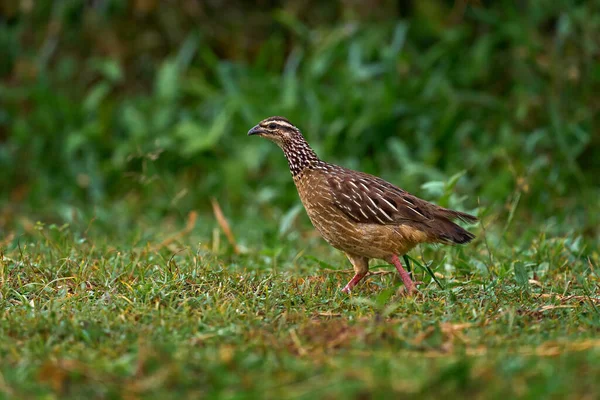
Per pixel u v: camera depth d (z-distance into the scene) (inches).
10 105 660.1
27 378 249.4
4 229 556.7
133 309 311.6
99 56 677.3
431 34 651.5
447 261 406.6
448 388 231.9
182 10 687.7
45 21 682.8
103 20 677.9
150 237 463.8
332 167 396.8
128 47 682.8
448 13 665.6
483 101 600.4
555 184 534.6
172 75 628.1
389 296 332.8
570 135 564.7
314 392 232.2
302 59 671.8
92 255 397.7
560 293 353.4
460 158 580.4
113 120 647.8
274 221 545.6
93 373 247.8
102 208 563.2
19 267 365.7
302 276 384.5
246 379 243.4
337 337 283.6
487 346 275.9
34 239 476.4
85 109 625.3
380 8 665.0
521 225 510.6
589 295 341.4
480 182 556.4
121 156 603.5
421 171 547.8
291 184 586.9
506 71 622.2
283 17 650.2
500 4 650.2
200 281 350.6
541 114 584.4
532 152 565.9
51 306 316.5
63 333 288.4
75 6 675.4
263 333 288.7
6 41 672.4
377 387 231.0
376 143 605.9
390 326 287.4
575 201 534.3
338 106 610.9
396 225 368.5
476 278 372.5
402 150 575.5
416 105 607.2
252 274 379.6
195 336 285.3
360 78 608.7
